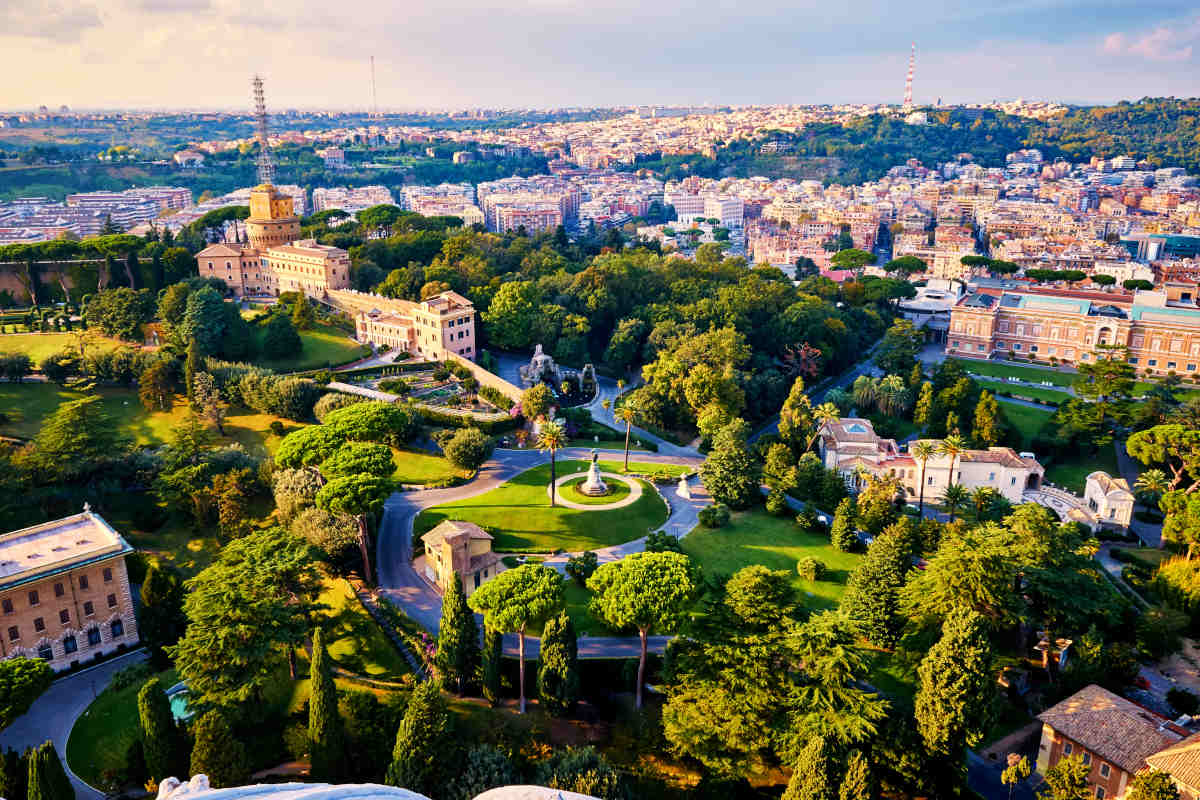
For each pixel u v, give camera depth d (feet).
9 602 398.21
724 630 353.51
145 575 480.23
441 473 613.11
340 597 458.91
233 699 346.33
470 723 364.17
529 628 431.43
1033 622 416.26
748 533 549.13
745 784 347.36
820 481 610.24
